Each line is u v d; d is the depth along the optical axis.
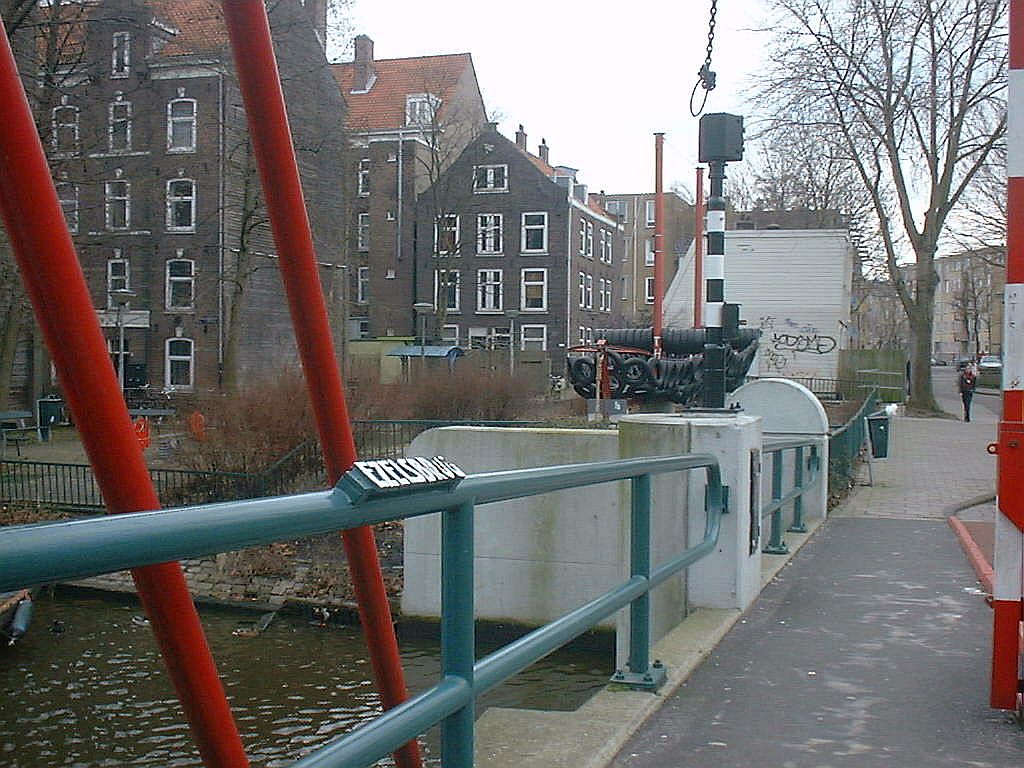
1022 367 4.17
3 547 1.30
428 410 21.66
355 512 2.11
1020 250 4.09
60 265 1.71
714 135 8.24
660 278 19.88
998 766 3.86
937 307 121.06
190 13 33.59
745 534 6.53
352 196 49.94
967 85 34.03
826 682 4.95
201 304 35.31
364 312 54.38
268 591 13.13
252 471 16.03
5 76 1.64
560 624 3.46
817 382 41.12
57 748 8.63
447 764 2.71
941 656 5.47
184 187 34.94
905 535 10.16
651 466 4.49
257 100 2.39
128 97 27.83
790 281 42.81
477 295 54.16
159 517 1.58
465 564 2.69
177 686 1.96
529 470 3.19
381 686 2.89
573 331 55.22
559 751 3.85
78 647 11.48
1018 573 4.42
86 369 1.75
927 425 28.72
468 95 56.50
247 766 2.05
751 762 3.87
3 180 1.67
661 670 4.78
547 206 53.69
